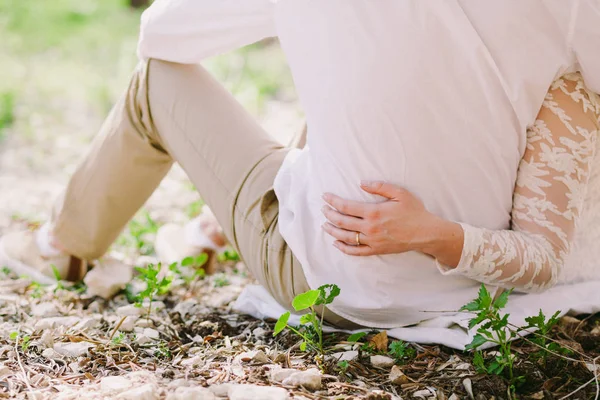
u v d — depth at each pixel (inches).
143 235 131.3
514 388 69.6
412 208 70.0
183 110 85.7
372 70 67.9
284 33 71.7
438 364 75.2
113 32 293.6
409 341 78.8
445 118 68.9
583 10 68.1
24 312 96.5
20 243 108.5
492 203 73.0
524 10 67.9
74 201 98.4
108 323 91.0
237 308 93.0
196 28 80.4
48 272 106.8
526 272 72.9
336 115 69.9
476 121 69.7
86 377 73.1
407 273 74.9
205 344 84.4
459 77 68.4
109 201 96.5
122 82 241.8
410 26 67.2
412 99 68.0
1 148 183.8
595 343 81.2
